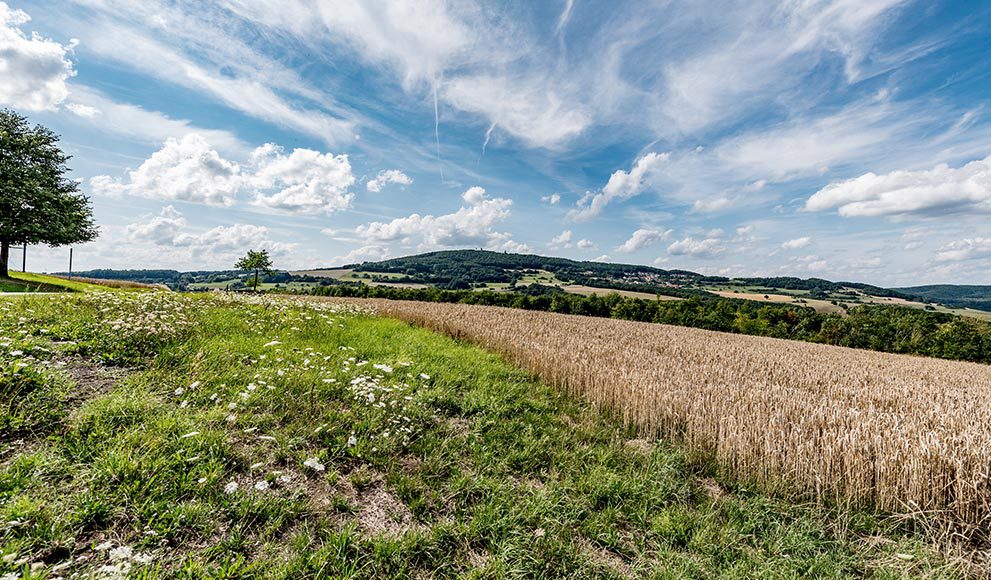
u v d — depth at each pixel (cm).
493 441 565
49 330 676
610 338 1925
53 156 3303
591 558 362
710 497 491
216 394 530
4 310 757
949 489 452
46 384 464
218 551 304
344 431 512
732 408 652
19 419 389
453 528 374
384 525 372
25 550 266
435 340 1356
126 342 674
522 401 771
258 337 896
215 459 395
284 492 384
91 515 309
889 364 1970
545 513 411
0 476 322
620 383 770
